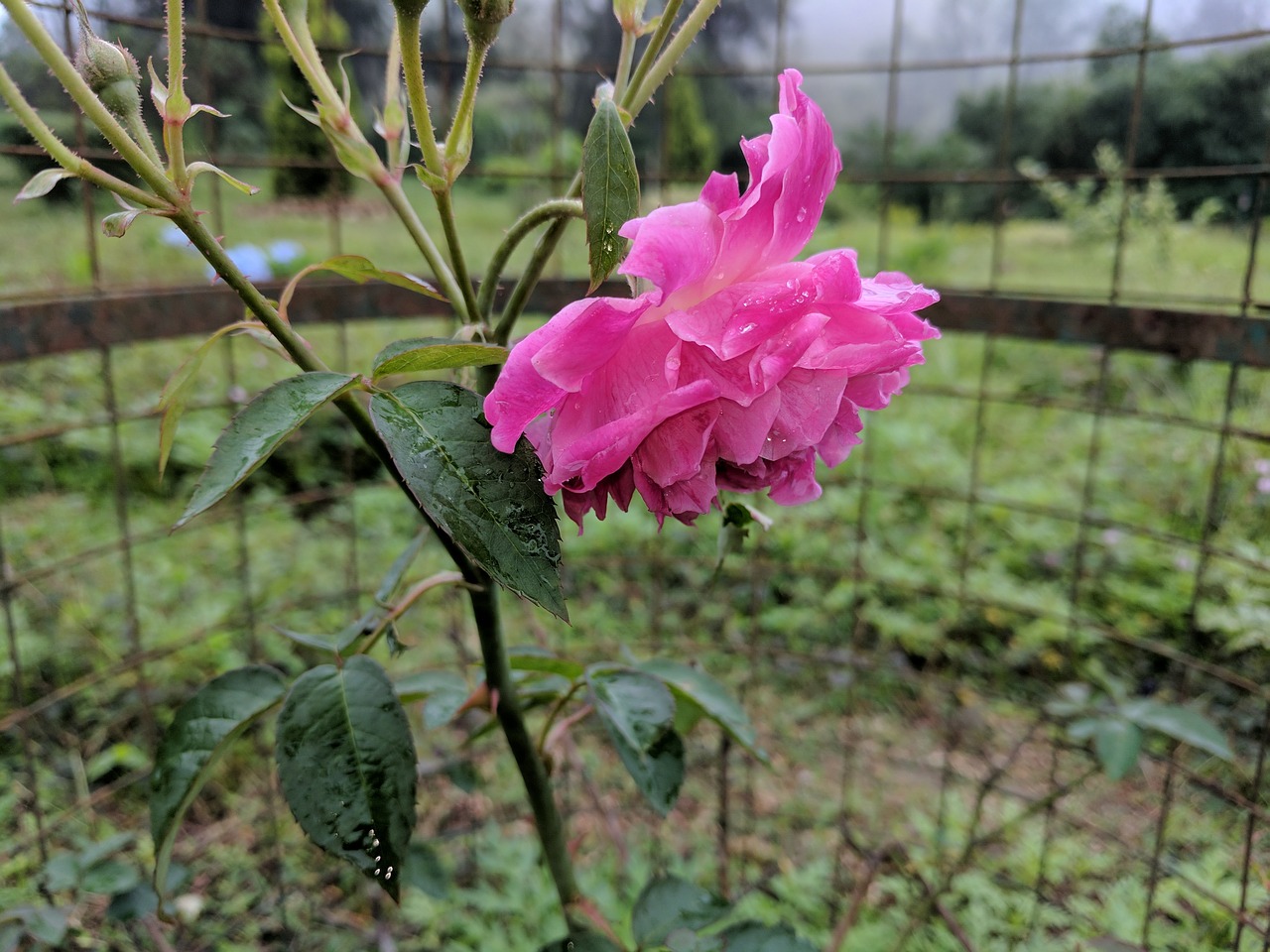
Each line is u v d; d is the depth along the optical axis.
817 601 0.90
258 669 0.28
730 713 0.35
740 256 0.18
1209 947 0.49
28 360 0.35
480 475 0.19
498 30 0.21
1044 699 0.76
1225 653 0.77
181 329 0.40
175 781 0.26
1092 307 0.43
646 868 0.56
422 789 0.64
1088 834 0.59
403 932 0.53
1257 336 0.38
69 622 0.82
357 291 0.45
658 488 0.18
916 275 1.93
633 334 0.18
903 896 0.54
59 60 0.18
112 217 0.19
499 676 0.28
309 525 1.03
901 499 1.08
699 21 0.24
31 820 0.59
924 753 0.70
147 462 1.11
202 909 0.53
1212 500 0.43
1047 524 1.00
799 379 0.19
